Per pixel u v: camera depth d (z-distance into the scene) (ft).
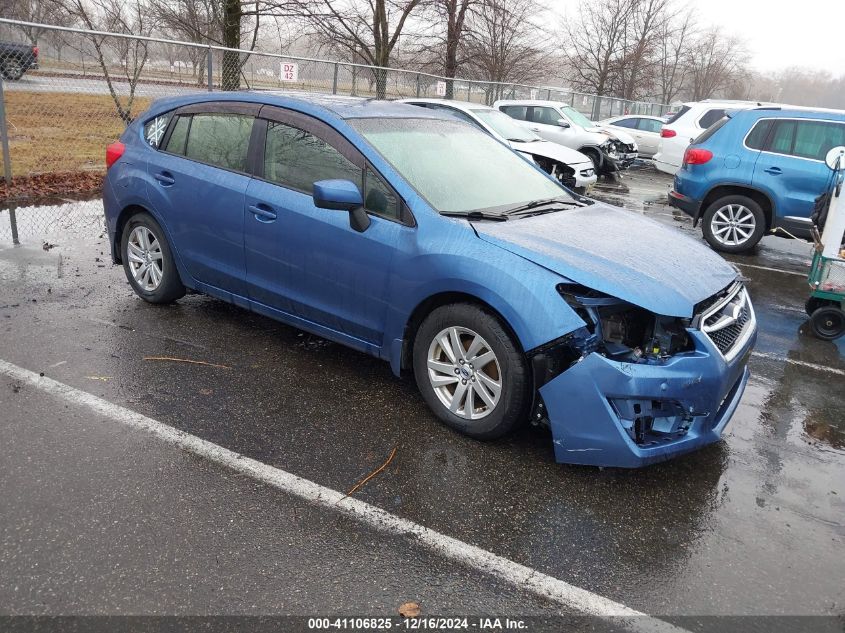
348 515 9.45
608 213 14.05
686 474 11.25
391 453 11.13
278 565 8.37
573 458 10.50
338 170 12.96
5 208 27.45
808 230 27.48
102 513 9.09
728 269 12.21
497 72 83.46
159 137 16.30
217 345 15.11
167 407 12.12
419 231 11.76
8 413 11.48
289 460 10.72
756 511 10.32
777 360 17.25
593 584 8.46
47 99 33.01
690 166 29.96
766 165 27.86
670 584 8.57
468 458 11.14
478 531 9.32
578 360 10.20
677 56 138.92
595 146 53.83
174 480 9.96
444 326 11.60
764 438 12.85
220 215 14.61
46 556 8.23
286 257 13.58
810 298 19.99
